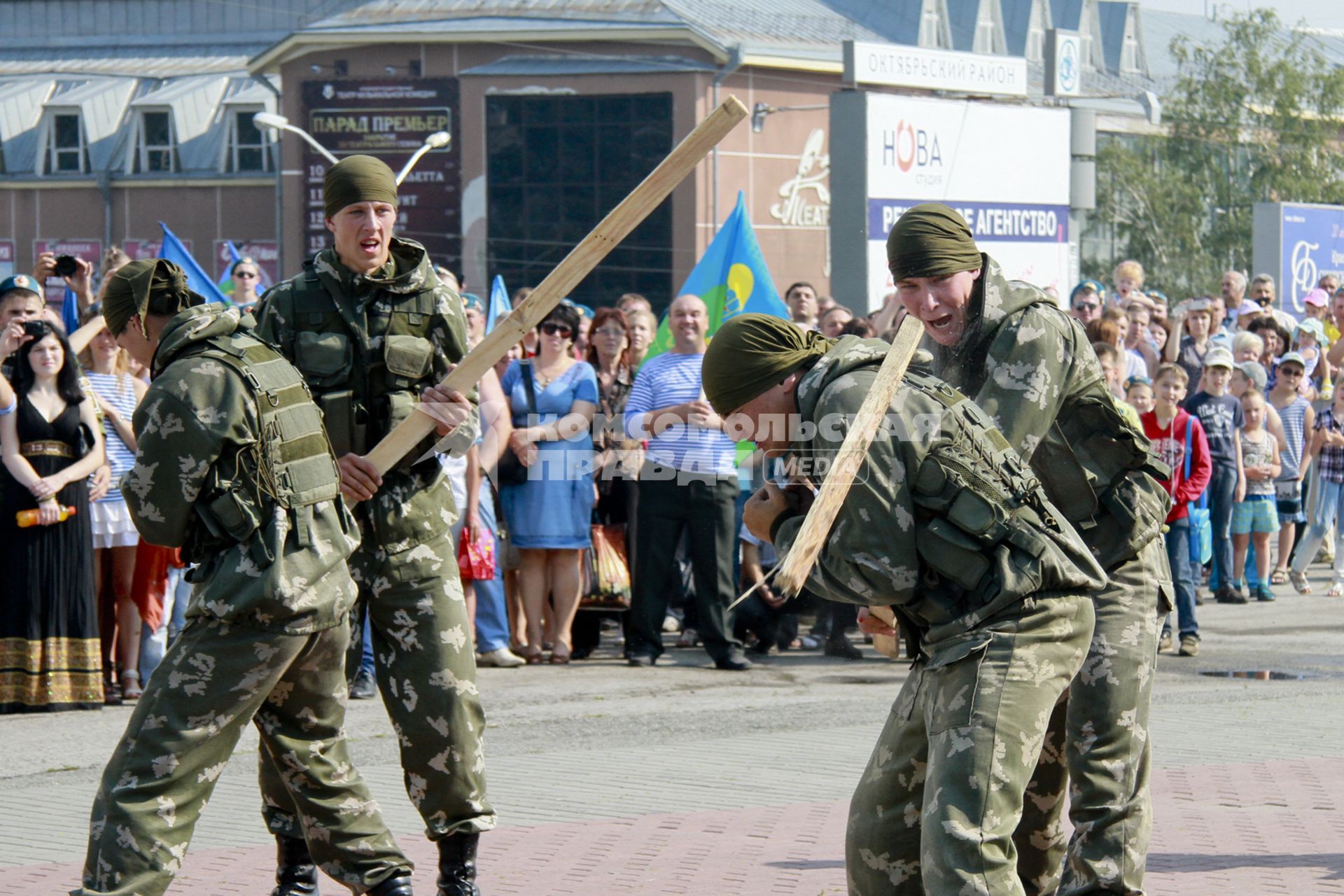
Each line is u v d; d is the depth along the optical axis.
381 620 5.71
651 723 9.41
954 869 4.14
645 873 6.29
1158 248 57.12
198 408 4.97
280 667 5.09
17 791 7.84
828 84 49.56
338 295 5.77
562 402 11.39
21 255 61.44
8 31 66.81
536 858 6.52
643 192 5.31
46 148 61.53
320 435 5.25
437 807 5.73
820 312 15.48
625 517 11.96
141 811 4.95
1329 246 30.98
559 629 11.63
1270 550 16.09
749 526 4.64
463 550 11.09
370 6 52.19
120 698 10.43
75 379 9.99
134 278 5.36
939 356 5.10
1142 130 59.34
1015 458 4.46
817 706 9.95
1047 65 39.88
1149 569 5.32
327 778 5.38
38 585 9.86
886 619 4.95
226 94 60.72
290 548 5.07
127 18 65.75
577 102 49.16
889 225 26.38
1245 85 58.25
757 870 6.32
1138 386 12.28
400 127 51.69
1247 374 15.60
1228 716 9.55
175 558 10.58
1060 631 4.37
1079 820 5.19
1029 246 29.27
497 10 50.69
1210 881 6.12
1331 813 7.14
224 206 58.97
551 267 50.19
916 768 4.48
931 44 55.75
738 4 50.38
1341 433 15.84
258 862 6.49
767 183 47.88
